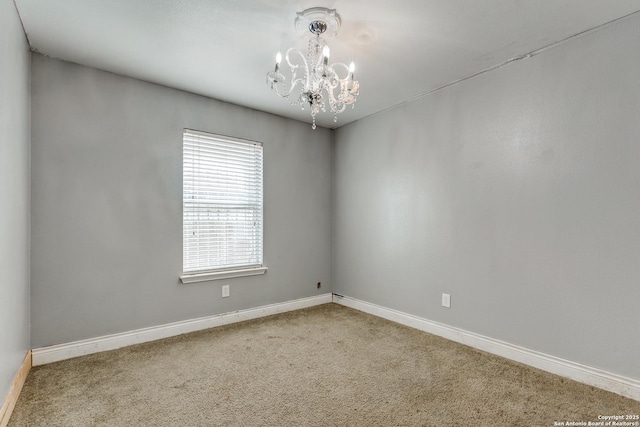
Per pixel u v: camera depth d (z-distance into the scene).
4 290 1.59
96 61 2.39
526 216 2.28
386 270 3.35
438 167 2.86
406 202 3.14
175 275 2.87
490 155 2.49
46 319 2.29
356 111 3.44
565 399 1.83
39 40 2.11
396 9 1.79
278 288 3.57
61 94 2.35
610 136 1.90
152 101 2.76
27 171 2.14
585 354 2.00
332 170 4.03
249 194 3.37
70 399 1.84
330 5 1.76
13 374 1.78
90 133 2.47
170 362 2.32
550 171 2.15
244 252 3.33
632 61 1.83
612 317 1.90
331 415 1.70
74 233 2.40
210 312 3.08
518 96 2.33
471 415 1.70
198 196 3.03
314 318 3.36
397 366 2.26
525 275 2.28
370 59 2.36
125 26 1.96
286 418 1.68
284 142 3.62
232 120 3.22
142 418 1.67
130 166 2.64
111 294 2.55
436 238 2.88
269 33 2.03
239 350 2.54
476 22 1.91
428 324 2.93
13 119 1.76
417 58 2.34
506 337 2.39
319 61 2.04
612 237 1.90
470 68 2.49
